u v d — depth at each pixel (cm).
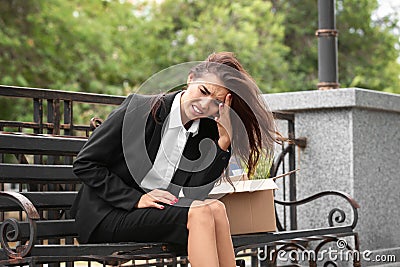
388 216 730
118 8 2212
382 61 2770
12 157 1812
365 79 2703
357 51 2766
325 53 739
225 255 409
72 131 541
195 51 2247
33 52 2014
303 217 707
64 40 2052
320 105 693
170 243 402
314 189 704
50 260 369
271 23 2562
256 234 491
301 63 2675
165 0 2455
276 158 700
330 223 624
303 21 2716
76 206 422
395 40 2792
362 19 2769
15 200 379
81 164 408
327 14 741
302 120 712
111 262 413
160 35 2361
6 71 1972
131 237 404
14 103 1969
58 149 477
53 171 466
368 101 695
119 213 405
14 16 1998
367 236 696
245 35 2286
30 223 372
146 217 398
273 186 493
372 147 714
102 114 1975
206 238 389
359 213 688
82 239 413
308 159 708
